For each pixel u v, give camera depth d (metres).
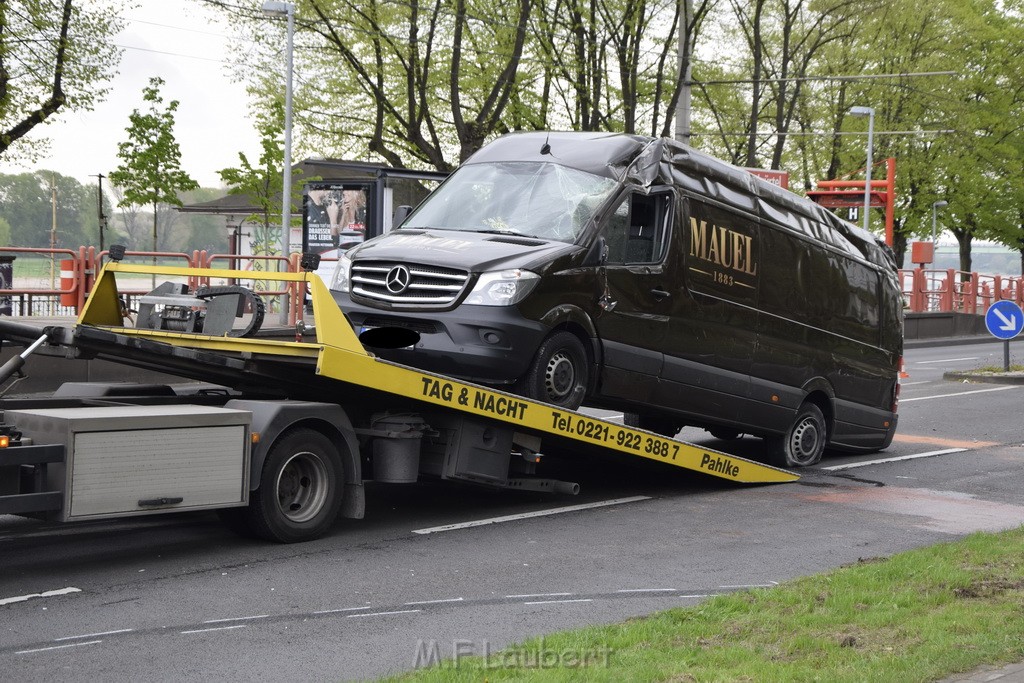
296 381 8.52
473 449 9.04
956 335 42.00
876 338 14.20
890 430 14.51
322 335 7.91
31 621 6.20
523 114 32.38
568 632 5.93
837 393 13.51
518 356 9.18
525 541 8.59
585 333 9.87
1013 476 12.61
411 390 8.39
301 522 8.12
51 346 7.68
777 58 44.47
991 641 5.59
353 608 6.60
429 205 10.63
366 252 9.73
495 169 10.68
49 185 74.56
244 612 6.46
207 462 7.38
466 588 7.13
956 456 14.20
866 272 14.03
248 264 19.20
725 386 11.55
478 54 31.05
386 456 8.77
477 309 9.12
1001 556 7.80
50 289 16.42
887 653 5.50
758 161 47.75
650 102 38.22
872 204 42.69
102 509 6.84
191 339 8.32
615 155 10.48
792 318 12.52
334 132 33.38
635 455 10.30
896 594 6.73
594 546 8.48
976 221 60.12
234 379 8.66
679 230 10.76
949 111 52.00
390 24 30.14
